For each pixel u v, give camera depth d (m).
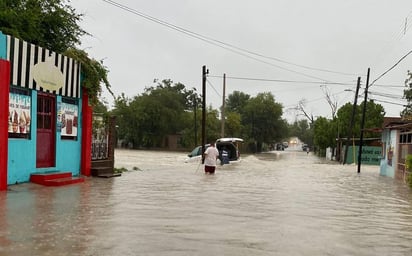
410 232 8.70
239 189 15.49
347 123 54.00
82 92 17.78
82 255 6.07
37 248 6.35
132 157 45.84
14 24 16.84
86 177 17.55
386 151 29.80
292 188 16.75
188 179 19.11
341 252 6.79
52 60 15.43
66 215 8.99
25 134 14.09
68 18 19.92
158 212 9.72
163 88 84.38
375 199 14.52
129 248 6.49
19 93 13.77
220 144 39.53
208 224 8.52
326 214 10.54
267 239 7.44
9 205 10.05
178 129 79.44
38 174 14.50
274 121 88.12
